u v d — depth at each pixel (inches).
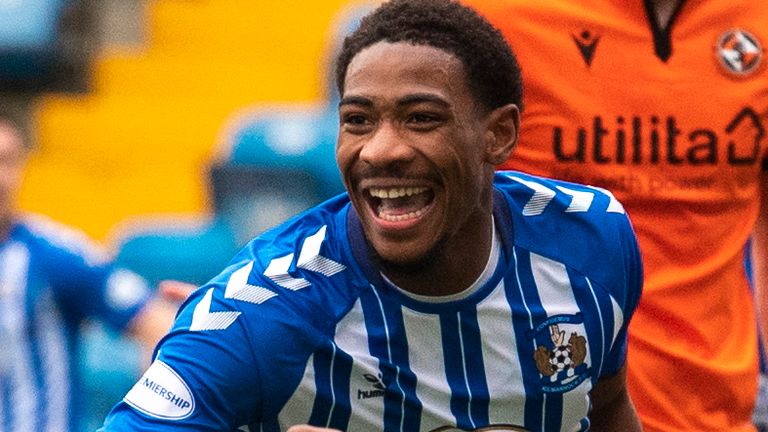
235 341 314.8
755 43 431.8
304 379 322.7
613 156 426.9
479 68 315.0
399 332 326.6
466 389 332.8
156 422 311.4
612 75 426.3
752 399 445.1
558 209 344.8
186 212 1077.8
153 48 1203.2
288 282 321.4
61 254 675.4
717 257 434.6
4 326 663.8
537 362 336.8
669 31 427.8
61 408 677.3
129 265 885.2
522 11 428.1
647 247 430.9
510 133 329.7
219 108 1151.0
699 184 430.3
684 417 433.4
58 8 1158.3
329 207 340.8
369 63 307.4
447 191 309.7
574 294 340.5
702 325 433.1
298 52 1189.1
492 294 330.3
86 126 1132.5
